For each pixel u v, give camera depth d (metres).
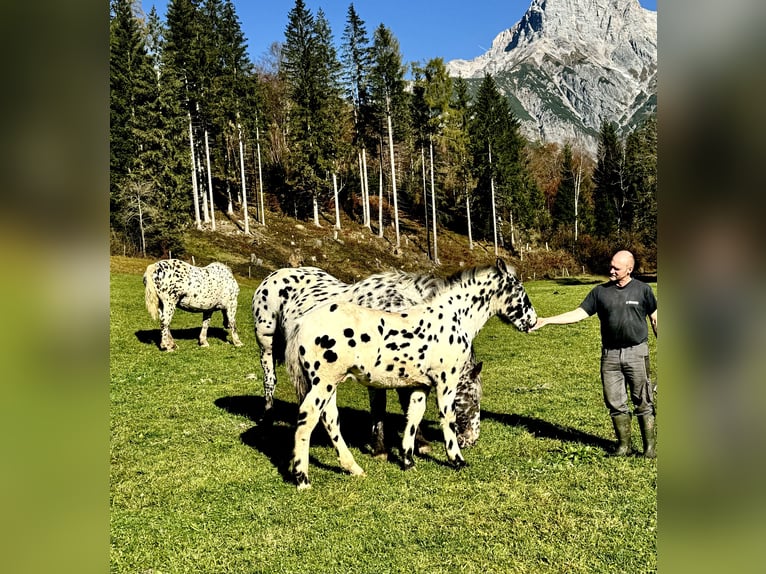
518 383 9.56
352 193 55.84
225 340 13.53
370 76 46.53
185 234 37.09
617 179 57.09
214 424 7.18
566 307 20.42
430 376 5.51
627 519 4.46
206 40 41.06
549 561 3.92
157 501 4.96
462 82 53.47
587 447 6.04
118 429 6.95
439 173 55.19
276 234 42.25
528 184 57.81
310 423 5.18
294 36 45.62
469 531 4.36
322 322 5.14
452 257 48.09
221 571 3.90
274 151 55.53
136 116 34.34
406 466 5.64
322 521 4.57
